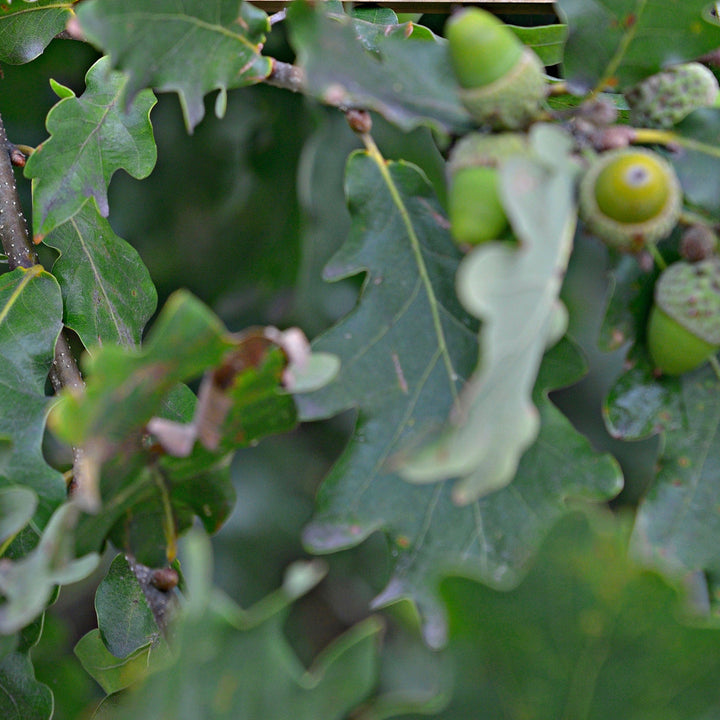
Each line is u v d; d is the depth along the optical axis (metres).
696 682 0.70
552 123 0.74
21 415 0.76
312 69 0.73
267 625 0.70
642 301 0.75
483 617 0.70
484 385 0.69
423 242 0.76
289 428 0.73
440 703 0.70
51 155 0.78
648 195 0.72
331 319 0.94
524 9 0.82
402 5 0.82
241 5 0.75
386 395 0.75
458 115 0.74
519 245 0.72
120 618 0.77
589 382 0.98
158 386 0.71
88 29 0.74
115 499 0.72
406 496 0.74
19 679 0.75
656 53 0.75
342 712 0.70
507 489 0.74
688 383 0.76
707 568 0.75
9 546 0.75
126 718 0.70
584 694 0.70
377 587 1.01
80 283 0.80
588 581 0.70
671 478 0.75
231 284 0.95
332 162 0.89
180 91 0.75
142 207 0.95
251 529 0.98
